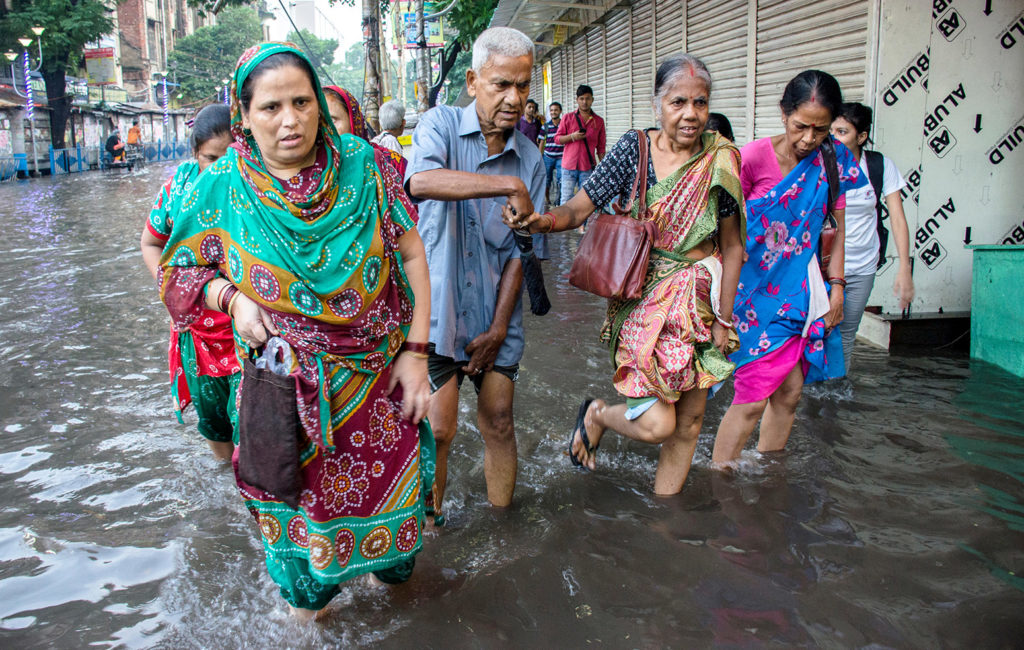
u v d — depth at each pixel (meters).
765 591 2.72
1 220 14.11
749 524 3.18
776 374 3.55
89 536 3.16
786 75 7.44
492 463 3.34
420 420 2.55
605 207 3.35
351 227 2.29
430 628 2.57
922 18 5.53
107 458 3.91
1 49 30.94
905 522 3.15
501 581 2.83
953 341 5.69
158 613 2.66
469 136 3.09
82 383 5.02
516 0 13.16
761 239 3.53
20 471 3.77
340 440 2.39
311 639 2.52
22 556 3.02
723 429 3.69
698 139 3.14
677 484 3.45
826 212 3.59
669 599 2.70
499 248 3.12
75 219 14.25
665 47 11.52
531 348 5.69
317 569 2.42
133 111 45.34
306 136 2.15
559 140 11.23
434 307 3.04
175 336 3.54
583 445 3.67
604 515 3.29
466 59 44.00
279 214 2.21
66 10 31.20
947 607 2.61
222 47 68.75
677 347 3.13
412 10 22.34
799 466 3.68
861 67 6.04
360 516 2.47
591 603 2.69
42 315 6.76
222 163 2.25
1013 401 4.45
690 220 3.12
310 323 2.30
